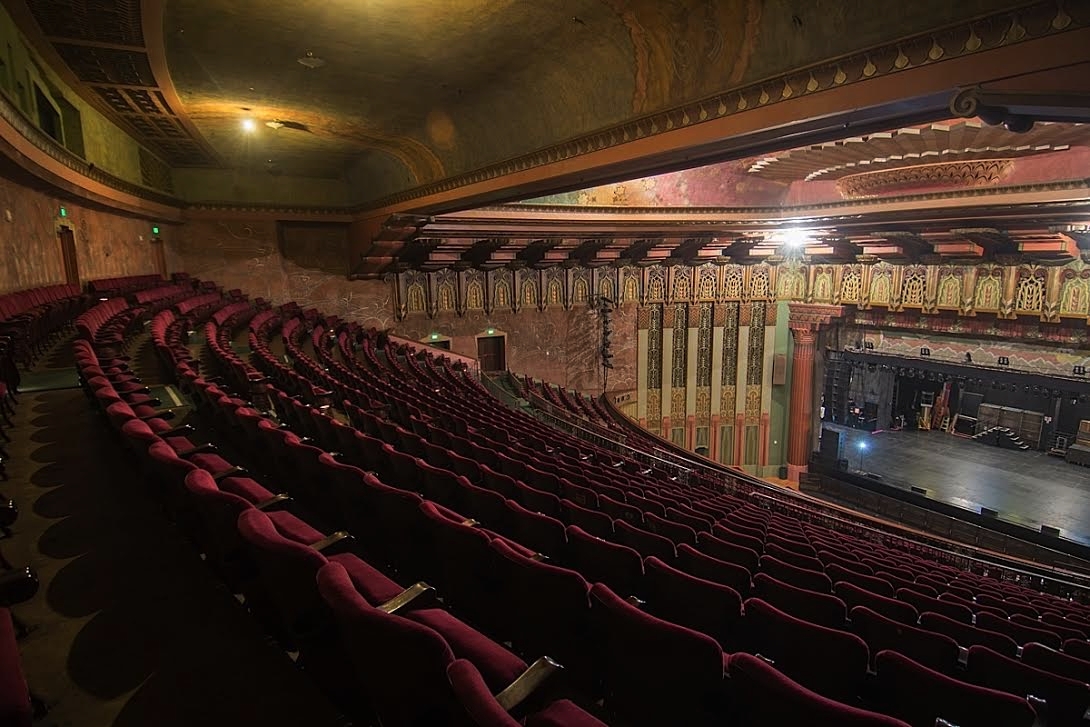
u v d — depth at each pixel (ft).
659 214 34.88
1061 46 8.18
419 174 29.14
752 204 36.06
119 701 5.27
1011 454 48.60
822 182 34.50
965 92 9.18
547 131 19.80
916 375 52.49
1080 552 31.81
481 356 44.75
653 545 9.87
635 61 15.72
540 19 15.61
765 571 10.62
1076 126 20.11
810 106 11.64
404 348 35.32
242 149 31.94
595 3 14.65
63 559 7.69
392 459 10.84
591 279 46.83
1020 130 9.27
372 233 36.78
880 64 10.35
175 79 20.70
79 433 12.69
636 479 18.67
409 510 7.70
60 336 22.16
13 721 3.17
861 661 6.17
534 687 4.68
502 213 31.68
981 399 52.80
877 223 34.01
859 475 44.37
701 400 51.01
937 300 39.06
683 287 48.96
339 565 4.75
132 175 29.91
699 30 13.70
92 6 14.90
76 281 25.39
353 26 16.07
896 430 56.18
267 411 15.24
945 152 25.45
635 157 16.39
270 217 39.14
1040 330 34.71
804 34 11.49
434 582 7.88
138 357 20.39
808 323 48.47
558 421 30.63
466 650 5.32
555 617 6.26
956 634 9.16
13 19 15.75
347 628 4.05
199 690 5.43
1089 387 34.50
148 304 25.30
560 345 46.80
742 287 49.39
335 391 17.90
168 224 36.40
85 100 23.67
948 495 40.16
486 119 22.54
